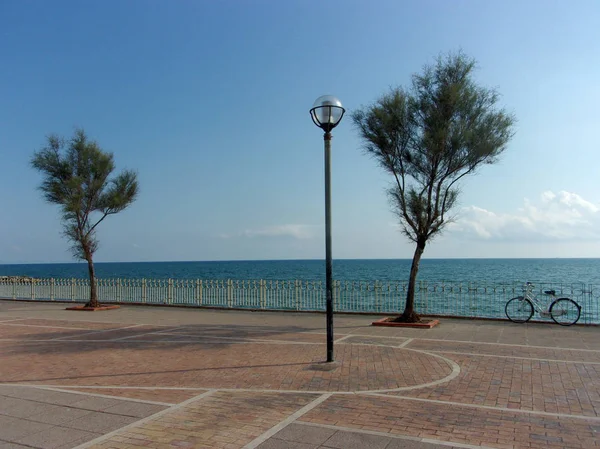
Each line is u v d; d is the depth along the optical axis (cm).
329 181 932
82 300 2336
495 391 711
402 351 1025
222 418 585
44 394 693
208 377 810
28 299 2500
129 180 2177
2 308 2123
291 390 719
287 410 618
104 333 1338
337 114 931
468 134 1367
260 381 778
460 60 1445
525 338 1186
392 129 1460
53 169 2052
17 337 1274
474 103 1423
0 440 513
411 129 1466
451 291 1861
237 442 506
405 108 1466
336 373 827
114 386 757
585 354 988
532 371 838
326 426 554
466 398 674
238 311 1898
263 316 1723
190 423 567
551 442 510
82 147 2080
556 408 630
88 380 800
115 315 1809
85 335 1302
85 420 578
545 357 959
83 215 2086
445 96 1403
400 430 543
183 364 917
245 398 676
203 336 1264
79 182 2014
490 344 1107
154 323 1557
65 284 2395
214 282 2067
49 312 1941
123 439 515
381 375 811
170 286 2139
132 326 1484
